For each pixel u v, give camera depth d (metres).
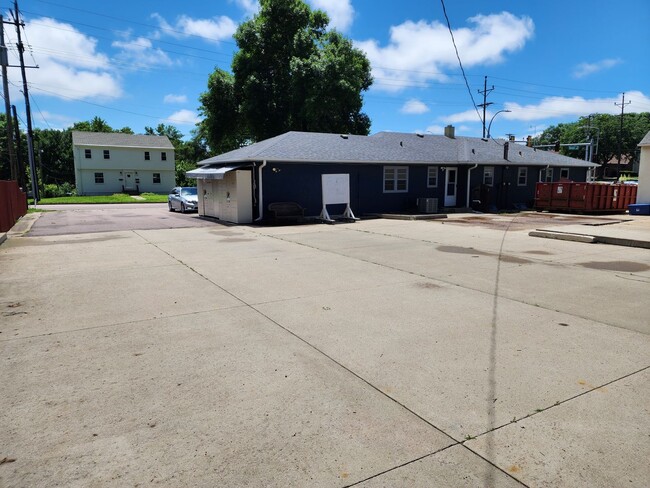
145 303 5.79
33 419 2.97
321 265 8.45
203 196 20.00
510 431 2.84
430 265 8.45
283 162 17.06
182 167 67.50
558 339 4.51
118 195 45.66
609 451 2.63
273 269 8.05
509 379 3.58
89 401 3.22
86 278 7.25
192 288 6.62
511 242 11.41
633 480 2.37
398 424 2.93
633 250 10.03
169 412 3.07
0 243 11.00
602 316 5.28
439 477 2.40
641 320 5.12
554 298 6.09
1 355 4.04
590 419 2.98
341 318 5.19
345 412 3.08
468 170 22.14
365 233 13.46
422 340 4.46
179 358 4.00
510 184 23.81
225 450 2.64
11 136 22.86
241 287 6.69
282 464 2.51
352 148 19.78
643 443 2.71
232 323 4.98
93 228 14.69
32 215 20.70
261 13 34.91
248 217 16.64
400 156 20.39
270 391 3.38
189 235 12.97
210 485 2.34
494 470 2.46
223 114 36.00
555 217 18.52
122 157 51.12
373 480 2.38
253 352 4.15
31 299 5.95
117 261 8.77
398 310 5.51
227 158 18.44
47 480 2.37
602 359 4.00
